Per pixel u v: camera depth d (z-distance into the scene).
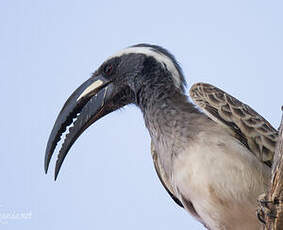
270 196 8.23
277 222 8.23
